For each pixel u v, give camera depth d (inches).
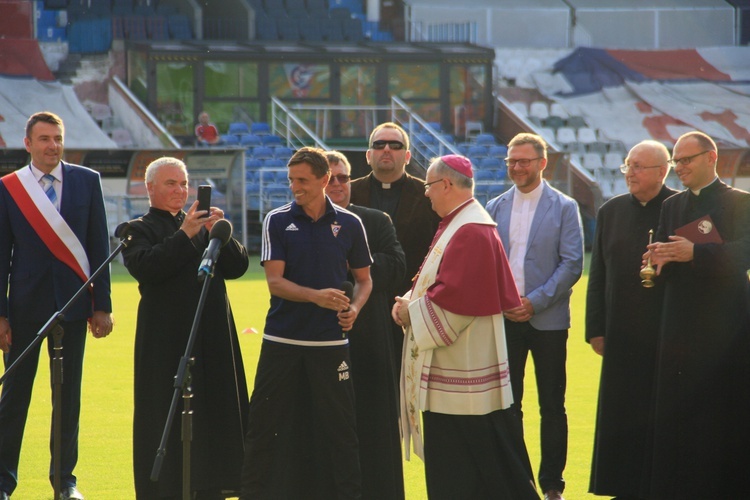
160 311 402.0
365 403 409.7
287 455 388.8
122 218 1555.1
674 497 408.2
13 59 2119.8
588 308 464.4
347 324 379.6
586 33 2743.6
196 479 395.2
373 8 2647.6
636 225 441.4
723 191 407.2
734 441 405.4
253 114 2112.5
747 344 405.1
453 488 386.0
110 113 2127.2
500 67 2544.3
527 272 455.8
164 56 2053.4
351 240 396.2
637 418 435.8
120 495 445.1
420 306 380.2
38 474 477.7
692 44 2817.4
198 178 1579.7
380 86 2186.3
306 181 382.6
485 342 384.8
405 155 461.4
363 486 407.2
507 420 388.2
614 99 2519.7
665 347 412.2
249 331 901.8
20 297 431.8
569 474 483.8
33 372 433.4
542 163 462.0
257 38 2407.7
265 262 386.3
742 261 396.2
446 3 2699.3
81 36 2245.3
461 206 387.5
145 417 399.2
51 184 440.8
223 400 404.8
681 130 2433.6
